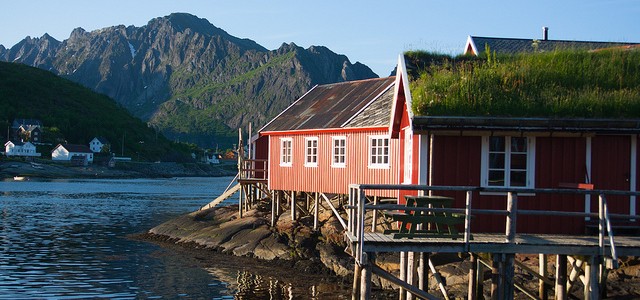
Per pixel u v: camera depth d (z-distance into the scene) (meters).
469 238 13.80
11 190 86.06
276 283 25.06
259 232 31.97
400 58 19.52
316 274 26.86
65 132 186.88
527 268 16.91
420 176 16.62
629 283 17.83
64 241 35.88
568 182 16.59
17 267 27.58
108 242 35.69
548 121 16.03
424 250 13.69
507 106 16.94
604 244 13.95
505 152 16.64
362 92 34.47
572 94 17.56
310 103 37.59
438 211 13.76
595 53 20.34
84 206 60.59
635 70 19.09
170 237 36.59
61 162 161.62
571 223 16.45
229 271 27.28
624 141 16.66
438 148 16.55
